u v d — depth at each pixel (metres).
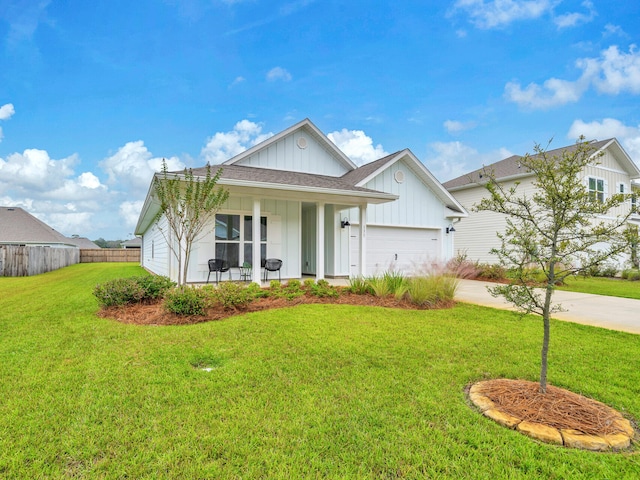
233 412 2.84
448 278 8.49
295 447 2.40
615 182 18.17
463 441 2.50
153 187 8.85
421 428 2.65
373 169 13.41
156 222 15.52
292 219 11.53
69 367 3.77
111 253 34.09
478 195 19.67
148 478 2.11
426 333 5.20
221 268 10.01
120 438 2.48
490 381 3.49
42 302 8.00
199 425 2.65
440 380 3.51
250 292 7.12
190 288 6.59
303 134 14.15
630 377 3.66
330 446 2.42
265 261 10.55
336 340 4.78
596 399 3.19
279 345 4.54
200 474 2.14
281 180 10.02
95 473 2.15
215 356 4.14
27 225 27.61
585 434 2.56
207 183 7.57
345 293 8.23
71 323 5.75
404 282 8.25
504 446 2.45
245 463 2.25
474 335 5.14
